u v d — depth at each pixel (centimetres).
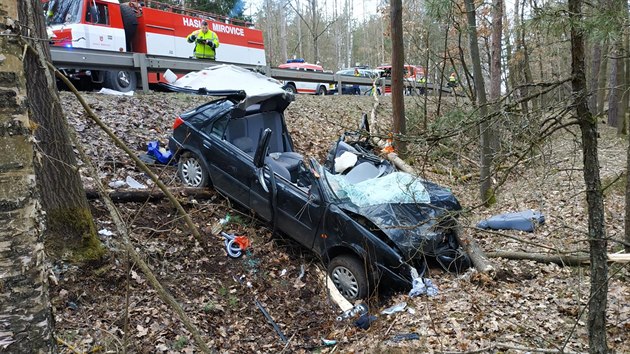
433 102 1324
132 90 1098
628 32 254
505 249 639
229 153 665
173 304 193
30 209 171
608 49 292
